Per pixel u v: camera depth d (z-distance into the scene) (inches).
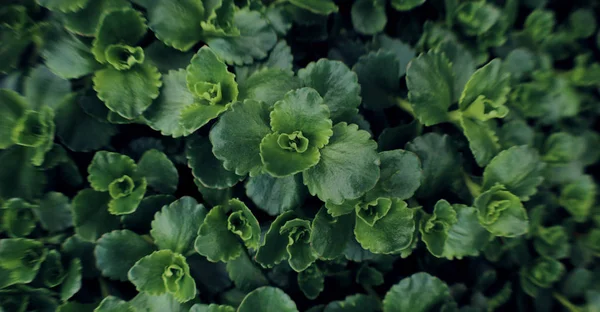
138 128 8.8
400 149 8.4
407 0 9.7
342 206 8.0
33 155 8.1
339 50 9.6
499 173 8.6
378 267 9.1
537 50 11.2
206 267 8.6
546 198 10.2
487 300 9.4
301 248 8.2
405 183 8.2
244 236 8.2
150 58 8.4
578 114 11.3
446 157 8.7
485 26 10.0
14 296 8.1
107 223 8.3
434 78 8.8
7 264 7.9
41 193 8.3
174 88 8.2
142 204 8.4
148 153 8.4
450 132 9.5
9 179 8.1
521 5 11.2
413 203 8.8
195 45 8.7
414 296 8.6
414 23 10.2
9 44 8.4
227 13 8.4
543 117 10.7
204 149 8.3
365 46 9.7
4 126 8.0
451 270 9.6
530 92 10.6
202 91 8.0
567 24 11.5
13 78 8.4
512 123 9.7
